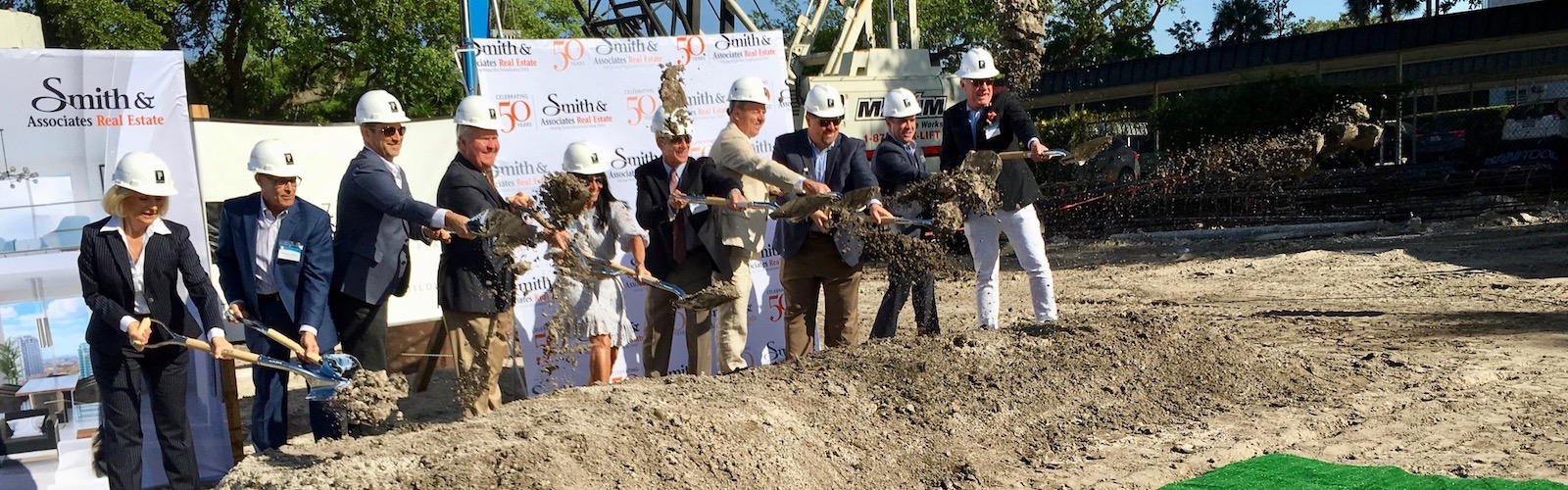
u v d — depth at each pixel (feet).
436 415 25.53
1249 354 23.43
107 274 17.24
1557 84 90.07
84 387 19.61
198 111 27.84
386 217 18.97
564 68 24.26
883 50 52.60
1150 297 39.83
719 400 18.21
